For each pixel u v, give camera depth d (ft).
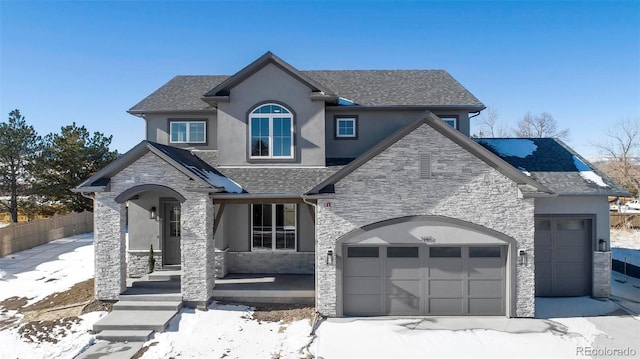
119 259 41.75
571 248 46.26
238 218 51.42
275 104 50.08
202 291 41.11
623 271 57.11
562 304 43.37
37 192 109.70
